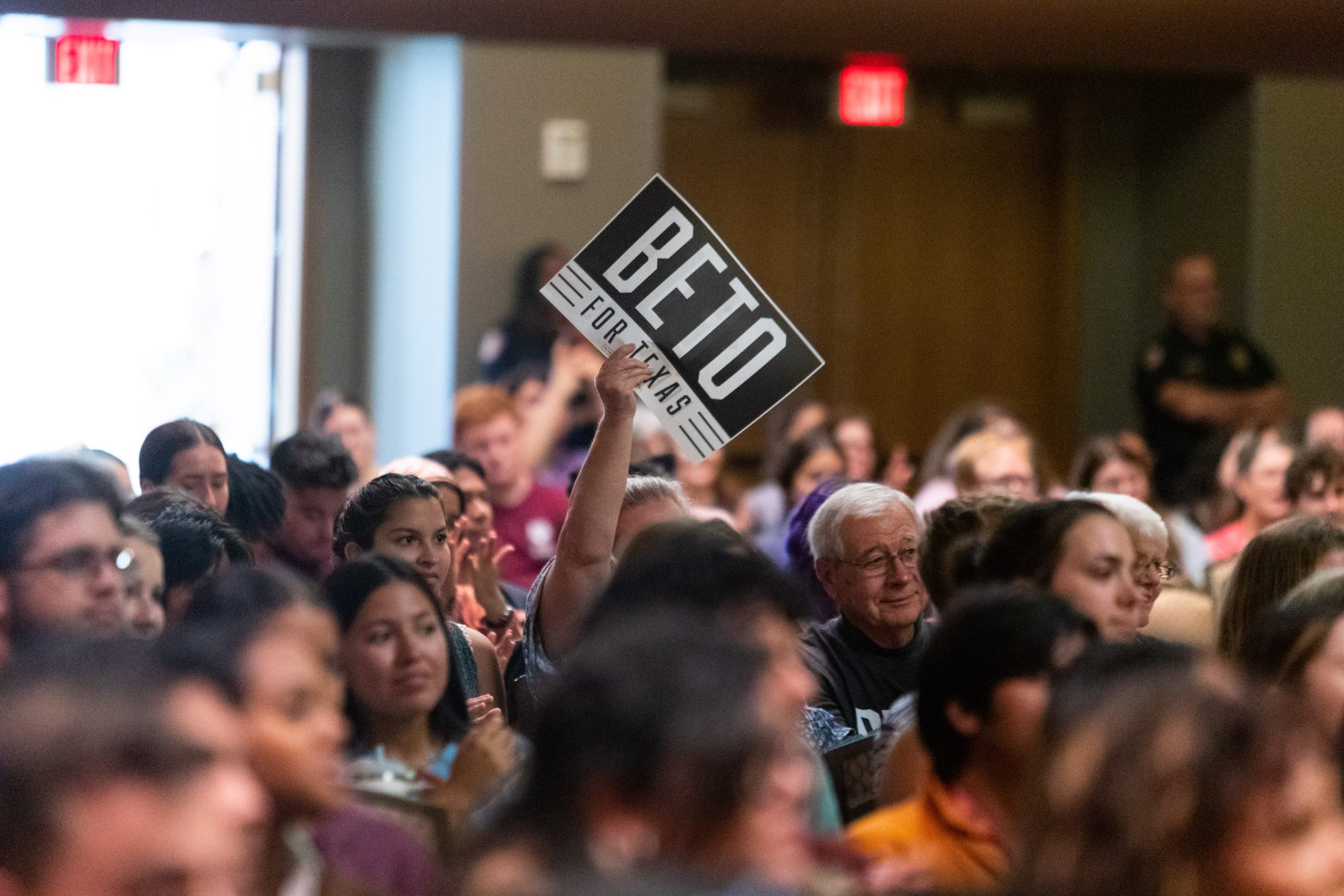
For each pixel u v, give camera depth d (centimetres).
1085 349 2588
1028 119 2584
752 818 412
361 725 764
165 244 2292
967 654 657
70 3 1378
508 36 1440
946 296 2578
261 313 2414
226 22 1392
